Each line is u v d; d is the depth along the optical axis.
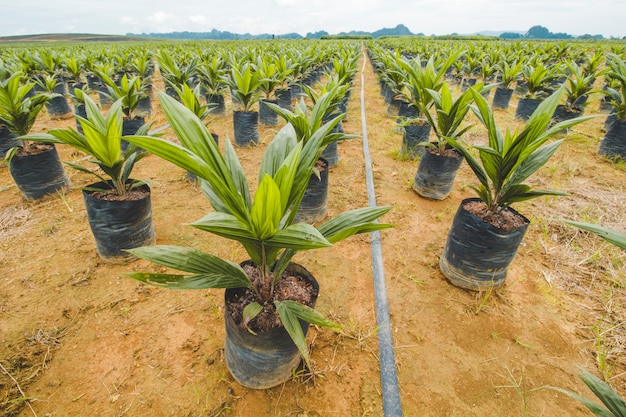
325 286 2.28
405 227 2.97
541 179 3.85
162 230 2.78
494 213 2.19
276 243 1.08
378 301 2.12
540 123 1.67
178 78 4.92
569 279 2.38
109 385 1.60
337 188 3.62
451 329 1.99
